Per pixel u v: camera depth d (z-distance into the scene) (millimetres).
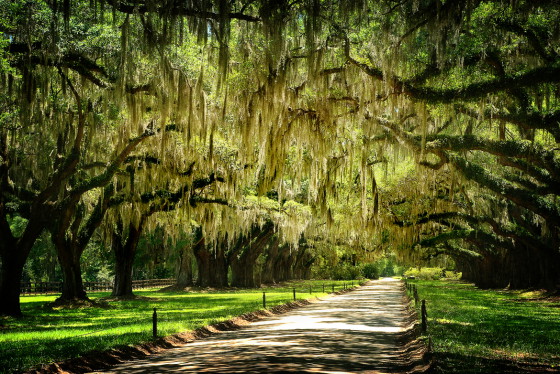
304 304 32719
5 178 25859
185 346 14250
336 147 28406
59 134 24859
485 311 23344
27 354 11250
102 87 22219
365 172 26203
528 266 43281
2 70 17984
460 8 14500
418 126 28703
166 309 28219
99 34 20734
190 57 22047
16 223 50312
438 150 22062
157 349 13672
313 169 24516
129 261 40906
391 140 25500
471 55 18453
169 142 27906
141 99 22469
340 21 17469
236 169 29562
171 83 20094
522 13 15938
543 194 21109
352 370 9719
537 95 19438
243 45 19203
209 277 59500
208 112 23375
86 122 25797
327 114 21297
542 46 19484
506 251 52469
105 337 14156
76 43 20141
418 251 48906
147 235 50812
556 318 20203
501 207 34906
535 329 16047
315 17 15570
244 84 20078
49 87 23094
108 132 26906
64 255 30375
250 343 13914
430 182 33781
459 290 49250
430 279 103375
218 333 17312
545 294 35688
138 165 29406
